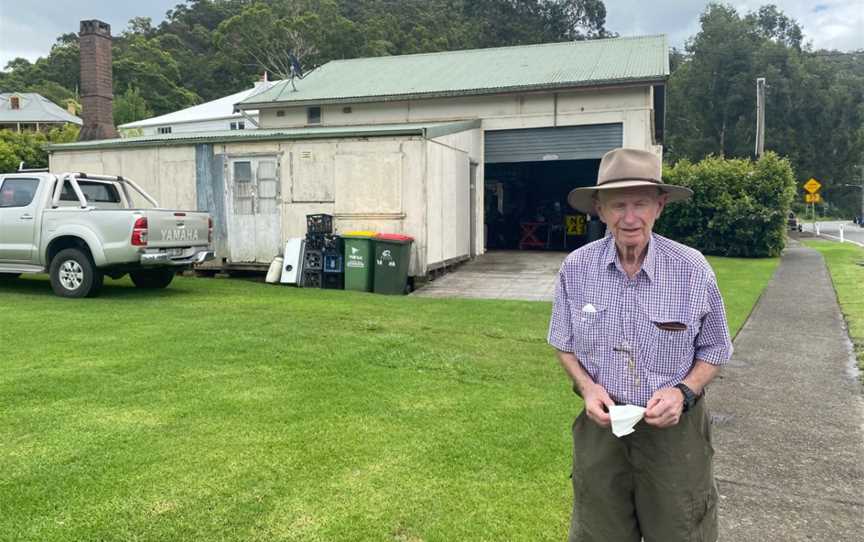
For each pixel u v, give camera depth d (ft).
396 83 63.82
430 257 41.88
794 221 130.72
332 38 184.03
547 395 17.87
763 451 14.71
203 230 35.27
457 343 23.98
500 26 182.50
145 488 11.75
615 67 58.18
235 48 202.69
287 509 11.13
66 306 30.07
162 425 14.87
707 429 7.72
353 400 16.96
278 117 65.51
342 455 13.38
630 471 7.66
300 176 42.83
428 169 41.29
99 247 31.48
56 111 182.09
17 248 33.04
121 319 26.96
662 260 7.39
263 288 38.91
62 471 12.37
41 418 15.19
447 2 205.77
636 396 7.45
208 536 10.25
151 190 46.16
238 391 17.49
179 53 222.28
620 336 7.47
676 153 187.01
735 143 176.14
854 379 20.52
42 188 32.94
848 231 131.75
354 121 62.85
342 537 10.31
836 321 29.86
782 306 33.96
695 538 7.52
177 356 20.98
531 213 78.69
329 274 40.27
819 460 14.21
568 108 56.49
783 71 179.01
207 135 50.19
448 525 10.75
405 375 19.54
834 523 11.44
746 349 24.59
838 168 182.50
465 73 63.52
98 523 10.52
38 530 10.26
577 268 7.81
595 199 8.06
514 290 39.86
